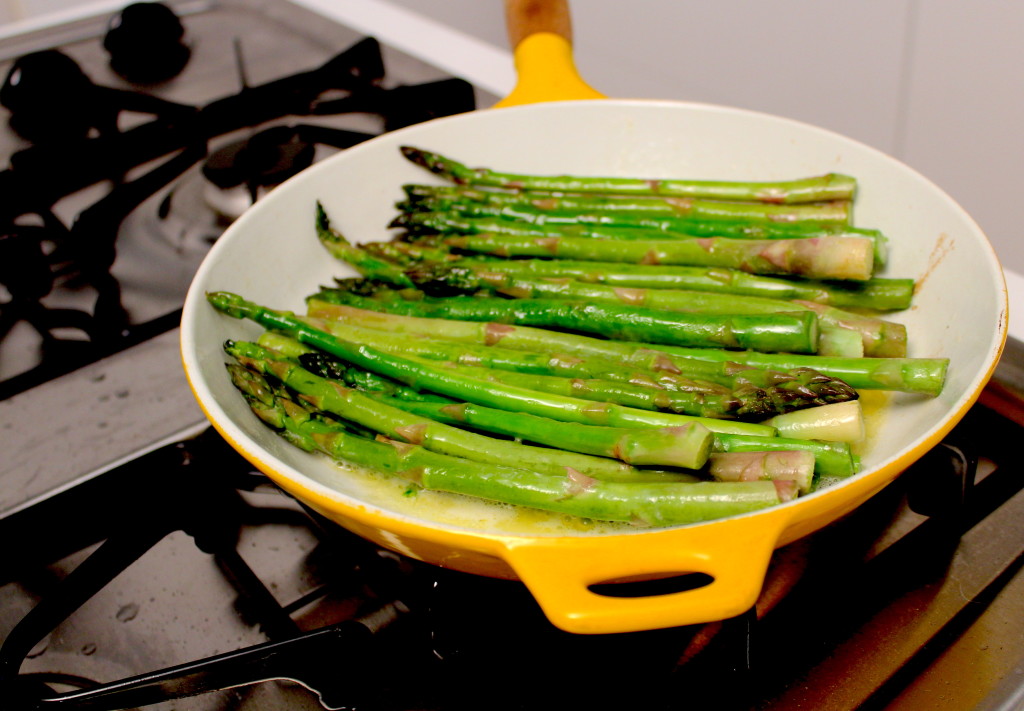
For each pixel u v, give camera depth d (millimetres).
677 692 614
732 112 756
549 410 679
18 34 956
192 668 617
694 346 708
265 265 742
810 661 618
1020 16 871
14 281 738
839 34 955
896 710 606
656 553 598
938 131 949
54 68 857
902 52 933
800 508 603
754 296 721
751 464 648
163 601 652
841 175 733
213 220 795
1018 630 621
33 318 742
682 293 721
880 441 675
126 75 914
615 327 712
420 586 641
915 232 714
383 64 871
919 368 667
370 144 771
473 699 618
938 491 641
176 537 670
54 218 783
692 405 673
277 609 639
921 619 625
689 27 1034
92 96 857
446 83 832
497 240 759
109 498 664
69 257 765
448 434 674
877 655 618
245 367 699
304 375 698
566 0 801
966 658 616
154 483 659
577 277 739
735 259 724
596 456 665
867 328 694
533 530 660
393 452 670
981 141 931
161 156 826
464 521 666
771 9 978
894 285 705
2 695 618
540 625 631
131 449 694
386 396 703
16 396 720
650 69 1091
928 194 709
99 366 731
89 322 743
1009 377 684
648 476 657
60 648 643
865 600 631
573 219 760
